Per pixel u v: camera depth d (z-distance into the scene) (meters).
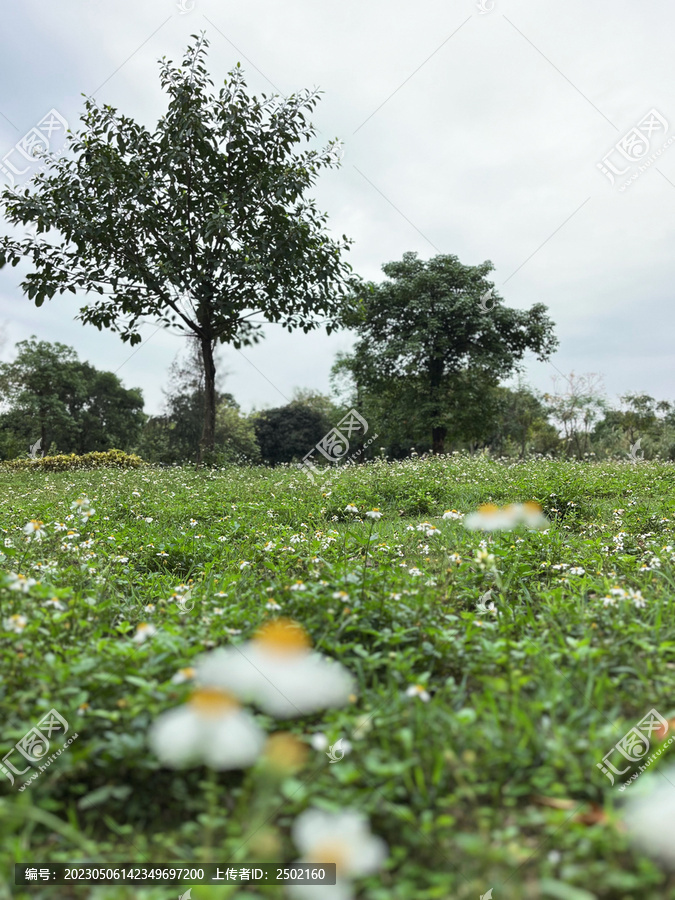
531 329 25.62
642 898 1.41
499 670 2.54
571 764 1.81
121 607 3.45
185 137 12.53
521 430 37.38
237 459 15.85
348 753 1.90
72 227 12.37
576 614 3.17
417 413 25.95
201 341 14.44
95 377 42.09
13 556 4.00
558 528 5.98
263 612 3.04
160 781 1.92
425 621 2.96
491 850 1.51
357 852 1.52
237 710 1.72
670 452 30.23
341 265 14.57
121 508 7.58
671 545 4.52
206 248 13.12
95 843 1.71
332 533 4.96
